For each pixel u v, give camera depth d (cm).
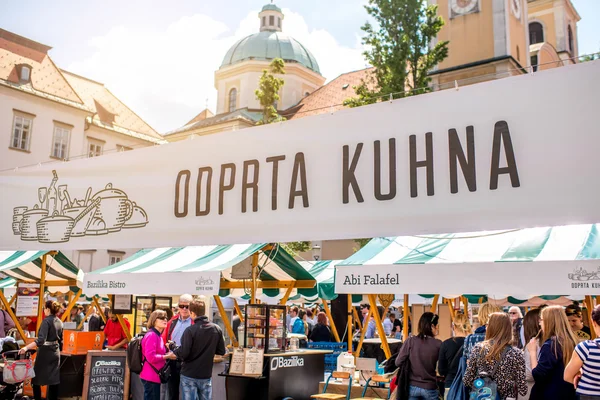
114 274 863
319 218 704
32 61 3403
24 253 1116
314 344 1234
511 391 462
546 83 580
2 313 1058
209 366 699
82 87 4038
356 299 1491
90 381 930
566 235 653
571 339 473
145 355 738
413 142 650
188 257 961
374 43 2320
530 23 4541
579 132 555
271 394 780
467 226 601
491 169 596
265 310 805
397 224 645
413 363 601
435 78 3203
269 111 3109
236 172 787
